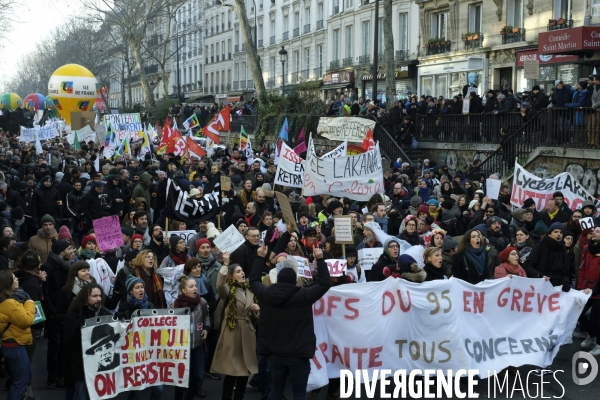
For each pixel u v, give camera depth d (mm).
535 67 21641
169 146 22781
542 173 19922
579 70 26391
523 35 31016
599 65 25625
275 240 10320
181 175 17047
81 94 47562
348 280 9062
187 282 7855
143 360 7605
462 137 23609
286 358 7031
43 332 11078
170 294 9117
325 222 12195
